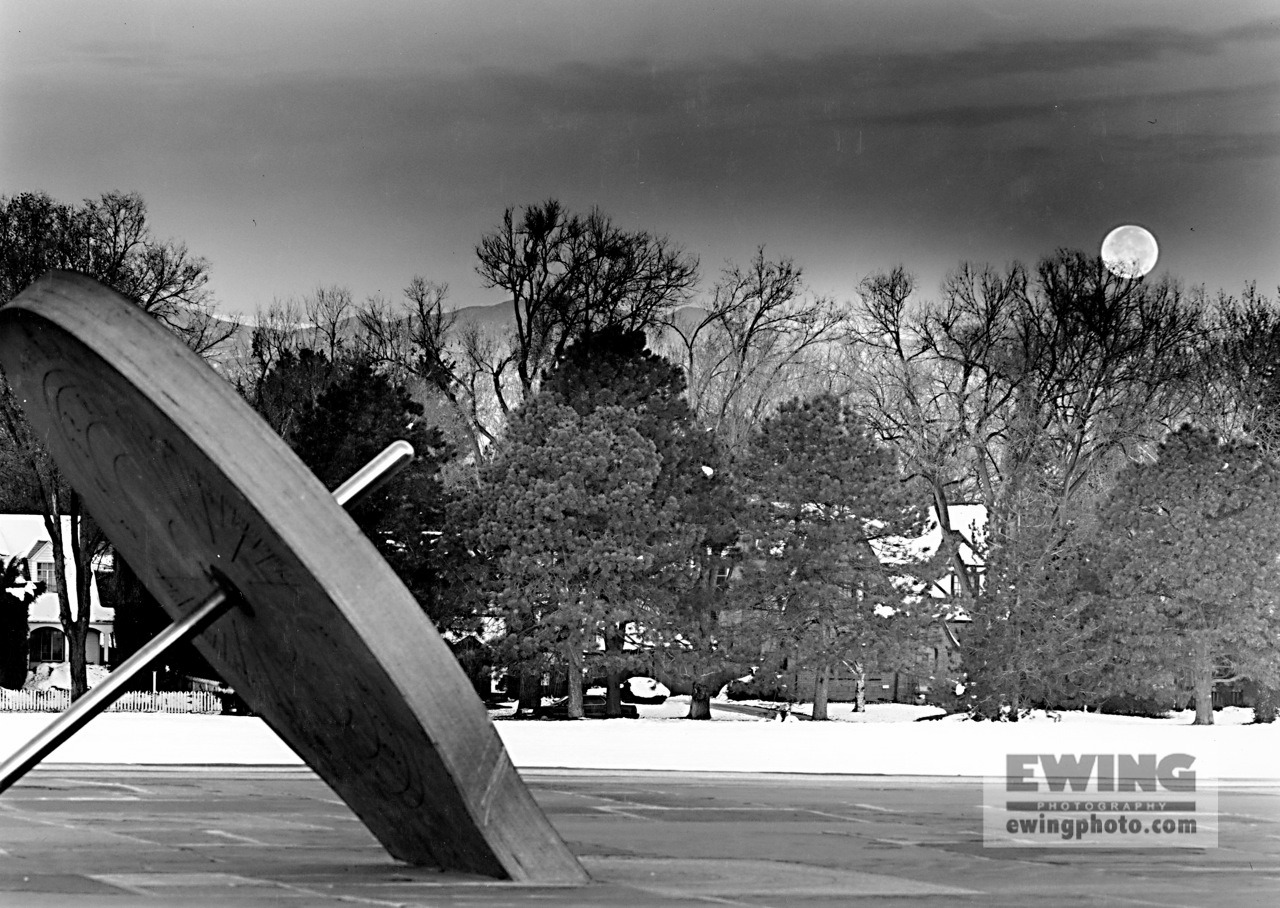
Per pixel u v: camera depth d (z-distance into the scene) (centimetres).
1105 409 6431
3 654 6906
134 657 1221
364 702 1197
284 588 1152
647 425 5878
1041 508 5975
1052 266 6462
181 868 1495
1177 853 1906
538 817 1271
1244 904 1412
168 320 6378
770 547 5572
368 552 1136
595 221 6856
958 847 1947
